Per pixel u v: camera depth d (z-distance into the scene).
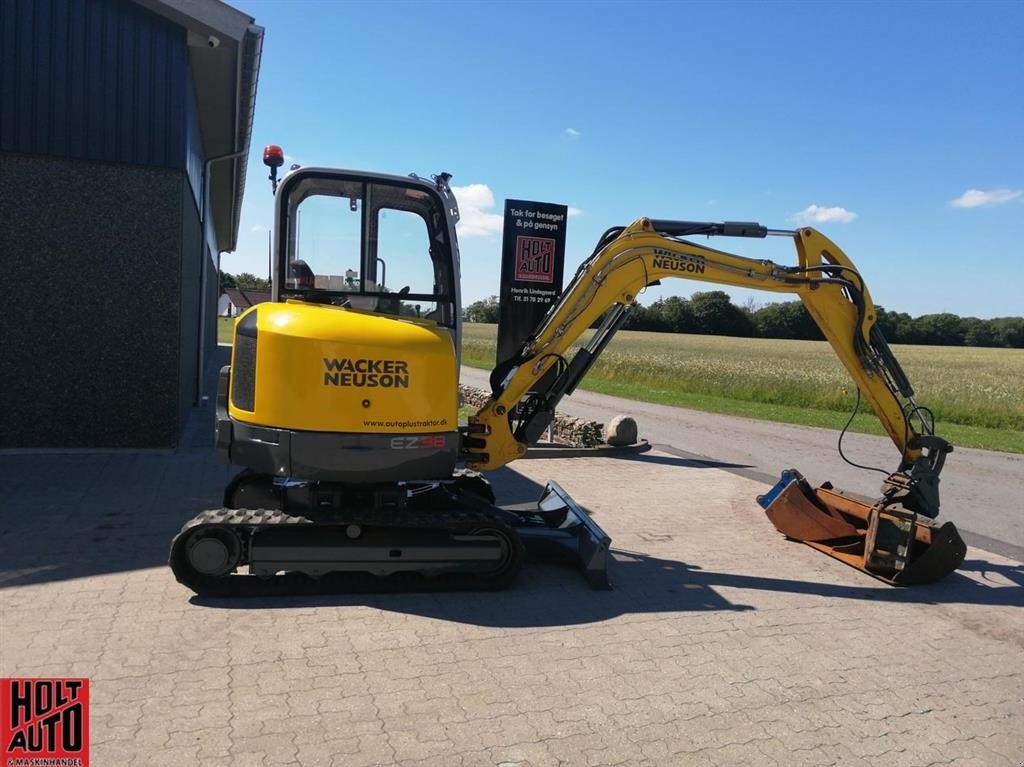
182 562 4.55
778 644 4.38
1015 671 4.16
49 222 7.99
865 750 3.28
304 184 5.05
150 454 8.43
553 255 7.16
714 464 10.44
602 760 3.09
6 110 7.73
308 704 3.40
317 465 4.49
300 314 4.61
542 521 5.79
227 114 11.88
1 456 7.92
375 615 4.48
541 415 5.77
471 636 4.25
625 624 4.55
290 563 4.64
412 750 3.08
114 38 8.08
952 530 5.48
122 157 8.19
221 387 5.03
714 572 5.70
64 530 5.70
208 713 3.28
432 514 4.96
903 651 4.37
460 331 5.37
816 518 6.36
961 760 3.23
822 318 6.16
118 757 2.92
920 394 21.72
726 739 3.31
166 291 8.46
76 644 3.88
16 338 7.97
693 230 5.96
